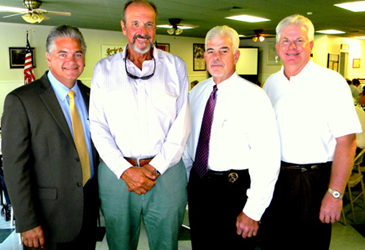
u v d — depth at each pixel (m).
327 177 1.64
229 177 1.62
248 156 1.61
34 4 4.84
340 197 1.56
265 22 7.94
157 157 1.49
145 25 1.45
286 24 1.61
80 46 1.51
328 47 11.70
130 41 1.47
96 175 1.68
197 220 1.75
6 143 1.37
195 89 1.87
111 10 6.11
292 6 5.86
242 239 1.68
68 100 1.55
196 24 8.32
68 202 1.48
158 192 1.53
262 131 1.53
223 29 1.60
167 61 1.58
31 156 1.44
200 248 1.77
